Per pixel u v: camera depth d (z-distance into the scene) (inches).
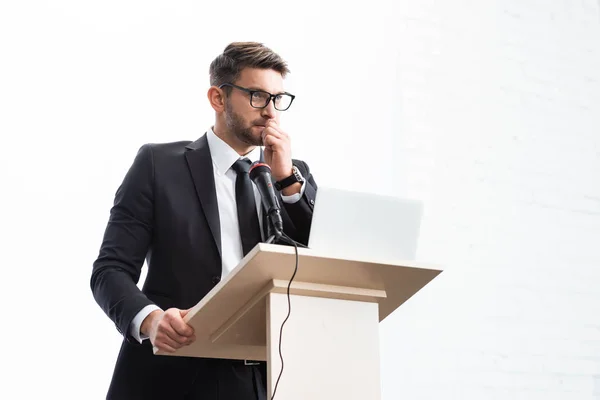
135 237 70.1
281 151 71.4
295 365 50.4
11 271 95.7
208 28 114.3
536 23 140.1
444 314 119.8
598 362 128.0
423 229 121.3
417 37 129.2
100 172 103.0
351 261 50.2
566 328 127.3
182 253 69.2
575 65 141.1
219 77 76.8
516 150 131.7
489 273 124.3
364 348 52.6
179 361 65.6
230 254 70.7
